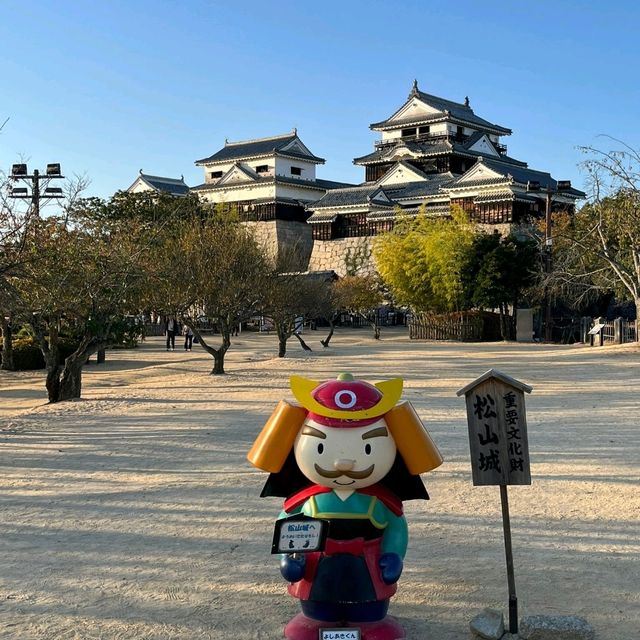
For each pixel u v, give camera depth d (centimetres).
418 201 6719
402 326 6725
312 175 8169
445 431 1273
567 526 727
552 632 466
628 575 593
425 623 508
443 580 587
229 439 1258
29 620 518
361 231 6969
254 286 2580
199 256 2469
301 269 3925
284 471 506
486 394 476
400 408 473
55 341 1975
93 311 1923
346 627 466
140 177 8338
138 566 629
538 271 4309
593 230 3083
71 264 1864
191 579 597
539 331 4819
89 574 611
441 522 744
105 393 2038
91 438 1298
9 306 1803
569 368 2414
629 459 1028
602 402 1614
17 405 2220
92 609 538
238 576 604
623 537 691
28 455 1147
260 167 7944
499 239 4869
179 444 1220
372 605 469
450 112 7331
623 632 489
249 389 2053
